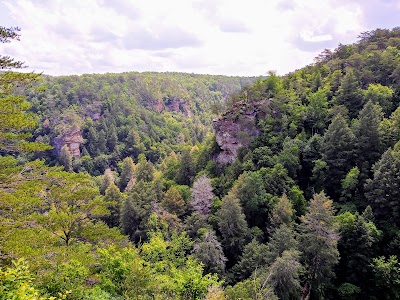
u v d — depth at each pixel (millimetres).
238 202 45500
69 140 135875
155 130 169625
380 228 41375
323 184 51438
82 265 18844
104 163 138375
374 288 36625
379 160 45594
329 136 51656
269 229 43219
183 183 68000
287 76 90125
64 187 24062
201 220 46156
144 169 82312
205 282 22516
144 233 48969
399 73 68000
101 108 167625
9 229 15875
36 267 15648
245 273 35094
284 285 29328
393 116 53875
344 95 63781
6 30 14219
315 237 34375
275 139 59406
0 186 16594
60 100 157125
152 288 20438
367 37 102125
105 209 26719
